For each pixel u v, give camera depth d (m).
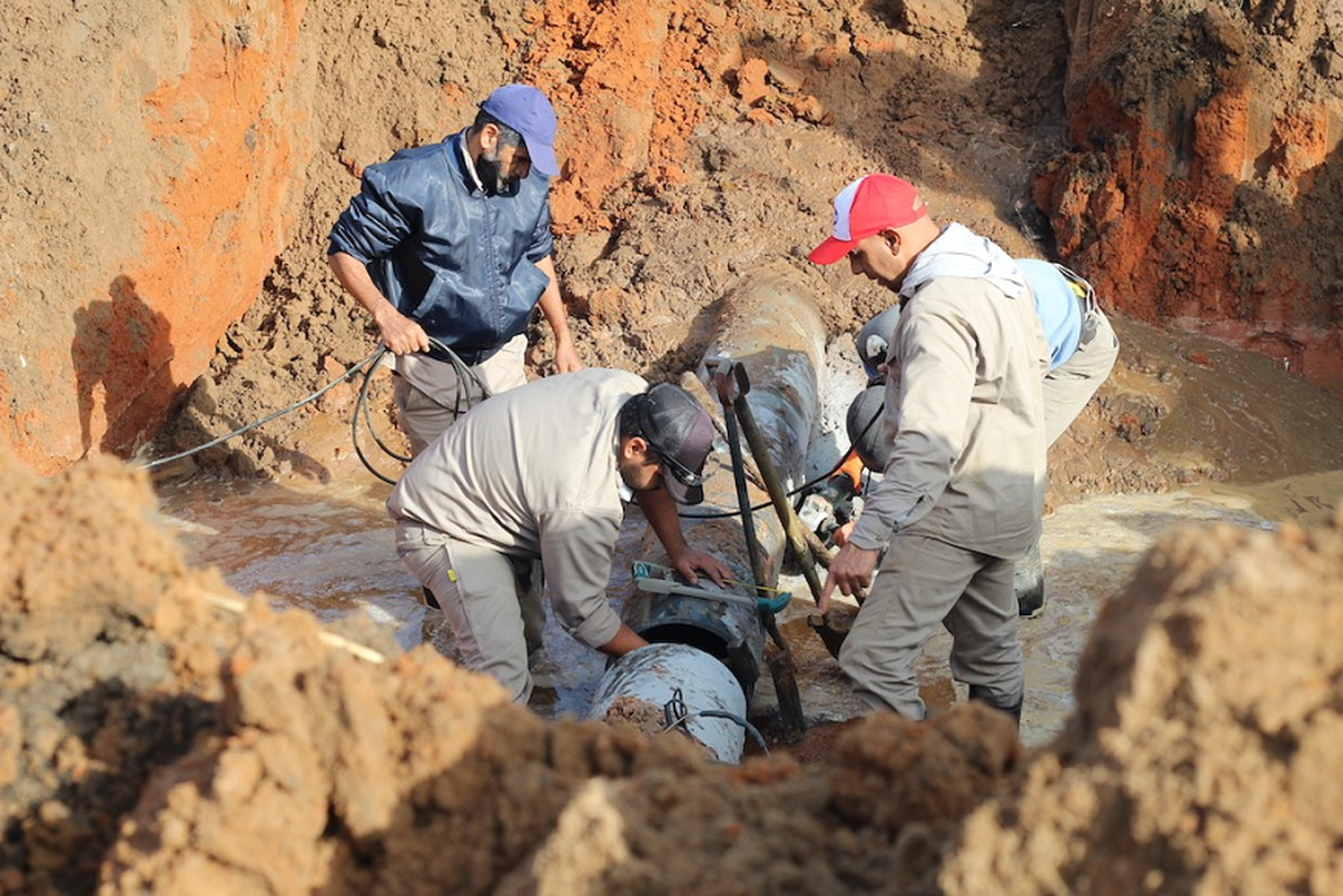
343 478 6.98
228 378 7.36
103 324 6.39
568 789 2.27
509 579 4.51
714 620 4.64
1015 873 1.82
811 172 8.55
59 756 2.37
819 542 5.38
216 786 2.07
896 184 4.16
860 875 2.10
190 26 6.89
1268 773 1.72
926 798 2.17
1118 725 1.81
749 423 4.96
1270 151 7.76
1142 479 6.93
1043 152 8.76
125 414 6.70
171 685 2.45
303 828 2.14
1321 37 7.71
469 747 2.29
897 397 4.16
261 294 7.85
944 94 9.13
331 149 8.26
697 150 8.60
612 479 4.21
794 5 9.38
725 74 8.99
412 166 5.26
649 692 4.16
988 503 4.11
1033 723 4.86
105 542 2.45
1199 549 1.89
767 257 7.96
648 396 4.15
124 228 6.49
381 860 2.24
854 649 4.25
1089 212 8.12
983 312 3.99
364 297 5.32
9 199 6.07
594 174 8.37
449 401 5.67
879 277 4.26
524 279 5.70
